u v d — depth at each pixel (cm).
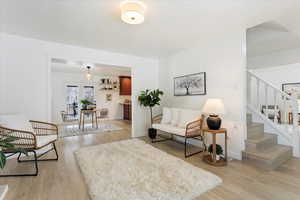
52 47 312
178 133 288
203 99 325
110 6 188
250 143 250
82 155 268
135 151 291
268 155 228
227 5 186
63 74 679
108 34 274
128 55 411
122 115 807
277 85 500
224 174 205
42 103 302
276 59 443
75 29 253
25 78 286
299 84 462
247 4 185
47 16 211
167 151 299
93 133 452
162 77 452
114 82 787
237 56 261
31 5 184
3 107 268
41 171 215
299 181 187
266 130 306
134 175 198
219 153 246
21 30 256
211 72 307
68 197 159
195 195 159
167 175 198
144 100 395
